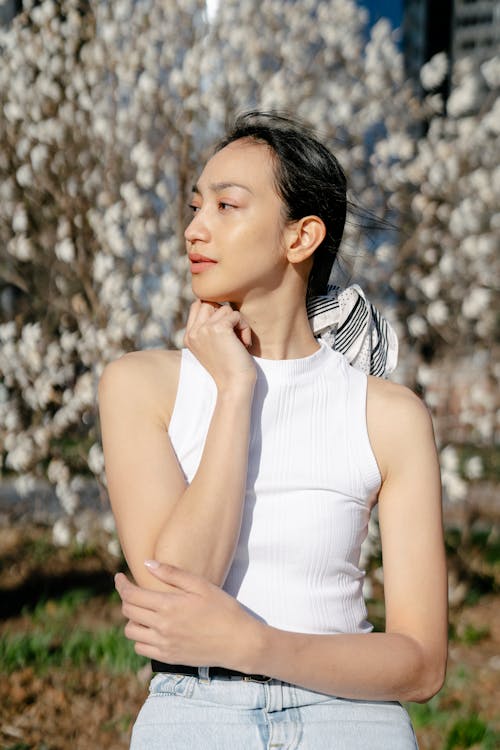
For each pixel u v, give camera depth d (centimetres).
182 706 147
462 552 567
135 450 155
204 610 139
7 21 618
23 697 394
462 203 491
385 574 161
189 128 472
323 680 144
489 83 506
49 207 523
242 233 161
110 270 472
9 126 524
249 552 154
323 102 480
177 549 142
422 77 485
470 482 684
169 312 444
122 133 494
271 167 162
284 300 167
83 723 379
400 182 498
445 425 514
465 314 473
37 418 537
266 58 513
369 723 150
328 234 173
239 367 153
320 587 156
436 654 154
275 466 158
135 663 424
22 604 505
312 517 156
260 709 146
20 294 594
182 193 473
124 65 503
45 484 636
